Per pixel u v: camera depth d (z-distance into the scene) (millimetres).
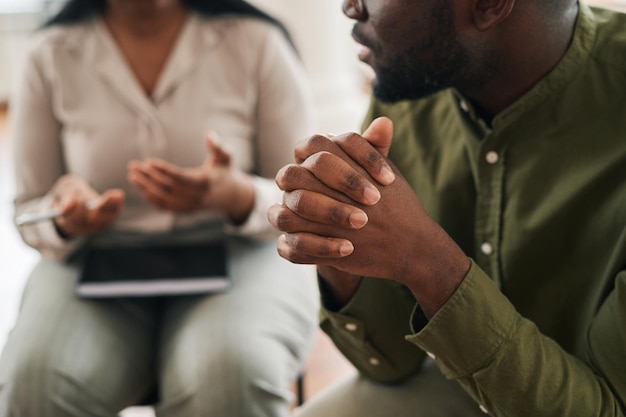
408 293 1085
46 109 1541
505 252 1004
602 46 952
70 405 1297
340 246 802
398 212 819
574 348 994
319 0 2715
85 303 1415
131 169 1385
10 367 1312
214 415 1284
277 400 1313
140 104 1498
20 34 4145
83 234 1438
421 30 926
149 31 1521
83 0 1523
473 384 887
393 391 1149
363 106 2990
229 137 1533
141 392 1395
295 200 806
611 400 880
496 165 998
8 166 3354
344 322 1062
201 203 1419
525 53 929
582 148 955
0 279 2539
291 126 1557
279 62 1551
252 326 1359
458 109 1028
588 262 961
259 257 1515
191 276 1439
